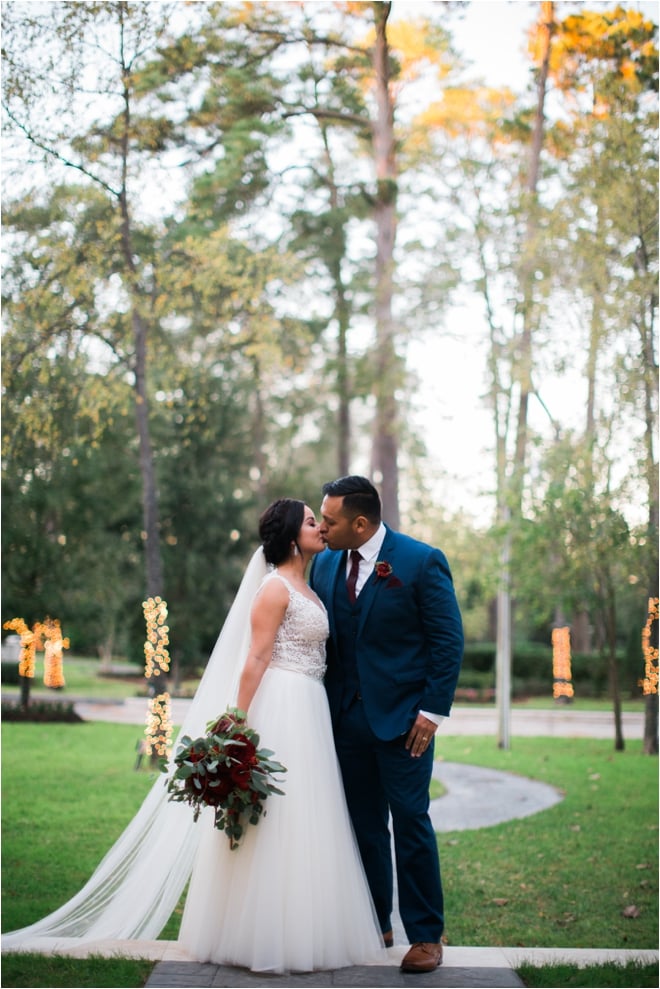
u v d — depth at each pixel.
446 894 5.61
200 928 3.71
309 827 3.70
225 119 13.53
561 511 12.51
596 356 11.49
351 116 16.42
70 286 10.82
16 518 17.48
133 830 4.24
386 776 3.83
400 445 17.97
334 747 3.94
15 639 24.39
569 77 12.41
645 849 6.88
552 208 12.62
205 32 11.91
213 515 23.81
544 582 13.64
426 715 3.75
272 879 3.62
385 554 3.96
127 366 13.01
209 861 3.79
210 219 14.30
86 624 19.55
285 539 4.00
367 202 17.09
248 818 3.68
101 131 10.45
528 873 6.15
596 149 11.05
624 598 14.31
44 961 3.66
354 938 3.73
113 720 17.42
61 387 11.80
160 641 6.68
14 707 16.97
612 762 12.16
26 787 9.27
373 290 16.94
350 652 4.00
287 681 3.85
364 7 13.87
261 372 21.52
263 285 12.81
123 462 19.14
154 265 11.48
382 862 4.05
